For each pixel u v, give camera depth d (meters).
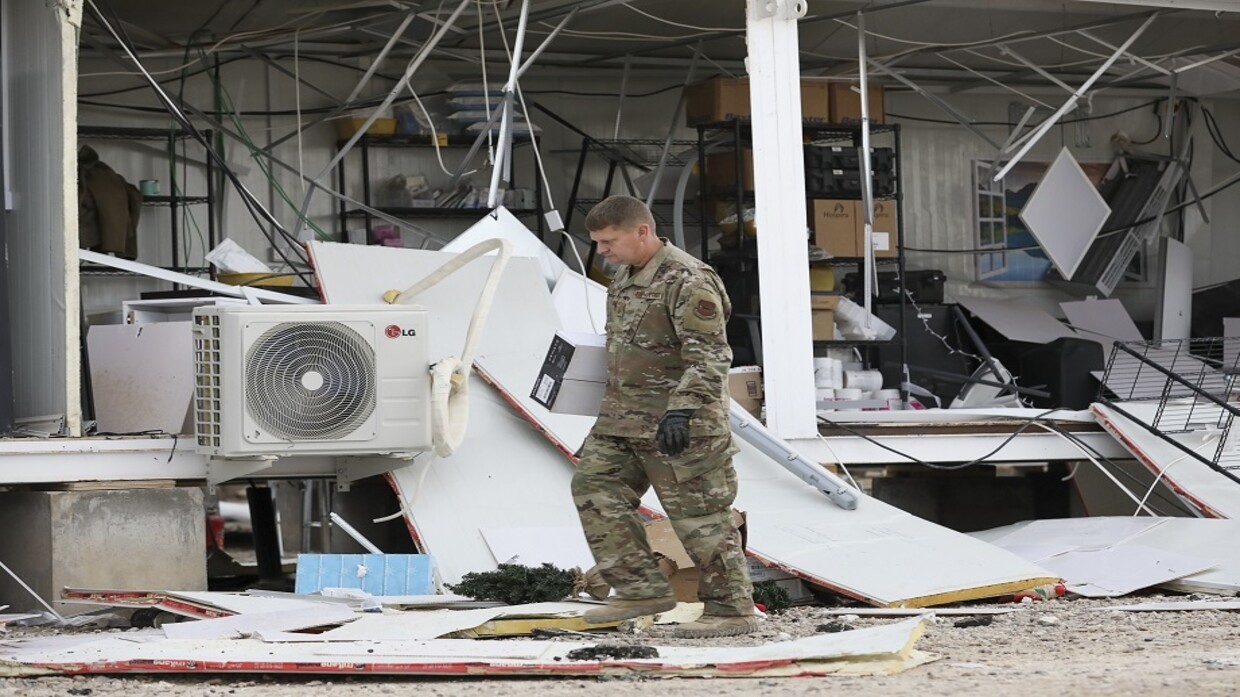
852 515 15.72
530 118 25.64
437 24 21.66
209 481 14.96
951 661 9.52
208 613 12.26
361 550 17.64
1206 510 16.89
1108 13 24.39
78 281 15.37
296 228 23.53
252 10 22.45
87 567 14.38
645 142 24.91
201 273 22.95
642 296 10.41
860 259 23.62
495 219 18.31
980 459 18.52
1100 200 26.75
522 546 15.09
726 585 10.63
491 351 16.73
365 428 14.80
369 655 9.37
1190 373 22.81
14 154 16.08
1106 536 16.48
